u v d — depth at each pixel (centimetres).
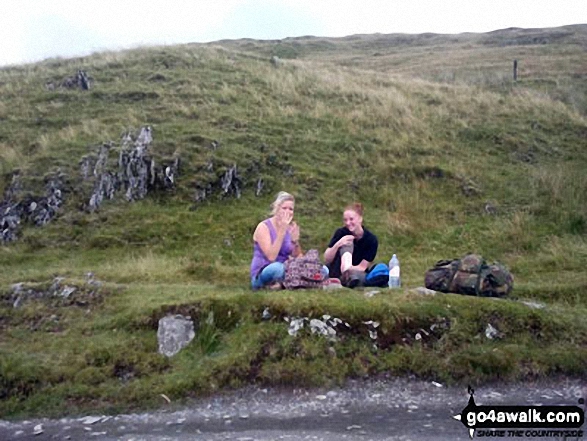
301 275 501
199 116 1183
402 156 1101
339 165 1057
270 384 409
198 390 402
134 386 407
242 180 976
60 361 434
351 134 1177
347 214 551
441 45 3778
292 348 429
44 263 768
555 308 513
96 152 980
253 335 437
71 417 384
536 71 2134
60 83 1349
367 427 350
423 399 392
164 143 1010
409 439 331
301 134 1154
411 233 852
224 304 462
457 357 429
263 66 1603
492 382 418
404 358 429
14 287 564
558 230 853
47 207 873
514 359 430
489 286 514
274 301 459
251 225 871
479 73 2216
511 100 1453
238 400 395
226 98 1291
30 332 492
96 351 439
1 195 911
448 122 1284
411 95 1476
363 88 1472
